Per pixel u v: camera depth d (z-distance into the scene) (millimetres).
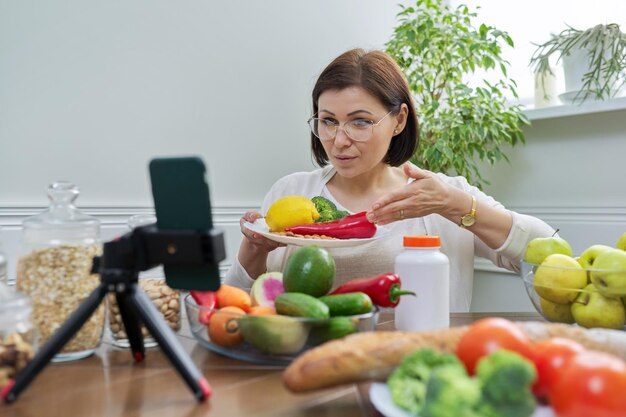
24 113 1666
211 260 600
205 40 2025
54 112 1719
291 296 719
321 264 771
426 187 1186
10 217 1630
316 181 1648
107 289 625
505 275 2141
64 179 1742
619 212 1801
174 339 609
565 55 1909
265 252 1376
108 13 1811
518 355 456
